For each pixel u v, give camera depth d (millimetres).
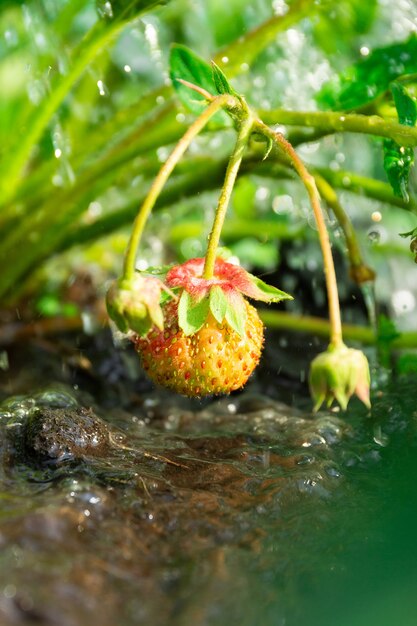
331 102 291
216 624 184
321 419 278
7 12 335
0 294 351
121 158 322
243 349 243
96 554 198
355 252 301
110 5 296
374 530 210
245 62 338
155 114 329
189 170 333
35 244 341
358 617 181
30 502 214
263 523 218
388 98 283
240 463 248
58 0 338
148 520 215
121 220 332
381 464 248
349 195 352
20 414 256
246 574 198
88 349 336
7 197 344
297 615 185
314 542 209
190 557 203
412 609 180
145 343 244
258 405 305
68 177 336
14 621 177
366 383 229
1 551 193
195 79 273
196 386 243
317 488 234
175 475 238
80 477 229
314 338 340
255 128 244
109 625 179
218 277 244
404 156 268
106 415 290
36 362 330
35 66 330
